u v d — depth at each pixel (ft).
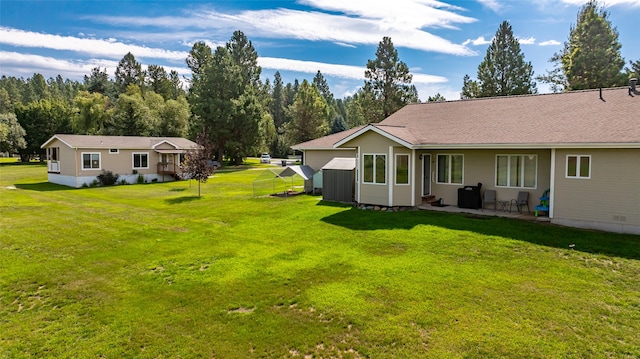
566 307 21.52
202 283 26.45
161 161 112.47
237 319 20.97
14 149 179.73
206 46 221.87
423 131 55.06
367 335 18.83
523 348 17.42
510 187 48.73
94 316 21.81
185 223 47.37
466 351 17.28
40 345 18.75
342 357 17.10
